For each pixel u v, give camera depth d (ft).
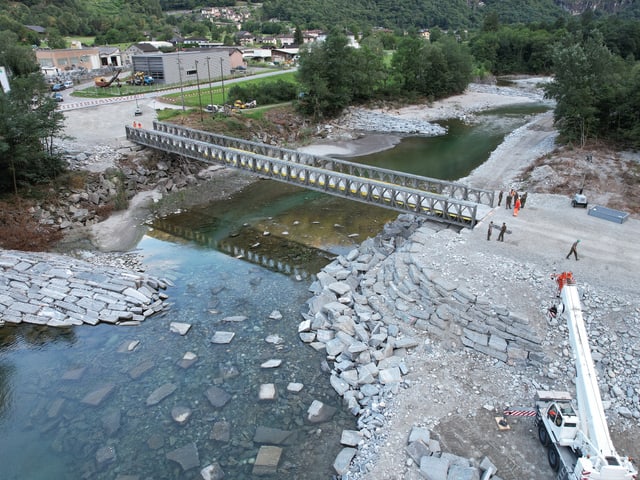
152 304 94.27
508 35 442.91
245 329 86.02
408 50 315.99
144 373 75.20
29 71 262.26
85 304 93.15
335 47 258.16
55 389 72.38
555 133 204.54
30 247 119.14
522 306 75.25
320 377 73.26
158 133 163.43
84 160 158.92
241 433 62.85
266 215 140.97
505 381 67.92
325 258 113.70
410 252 91.86
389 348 75.36
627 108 166.30
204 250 119.34
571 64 176.45
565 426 51.13
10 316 90.33
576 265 84.28
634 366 65.51
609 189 130.00
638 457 55.21
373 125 260.83
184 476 56.75
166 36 491.72
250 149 181.88
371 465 55.57
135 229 132.77
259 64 386.93
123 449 60.95
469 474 52.54
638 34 383.04
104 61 364.17
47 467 58.70
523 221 104.17
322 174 120.67
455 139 234.99
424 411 63.36
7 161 129.18
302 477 55.98
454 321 77.41
